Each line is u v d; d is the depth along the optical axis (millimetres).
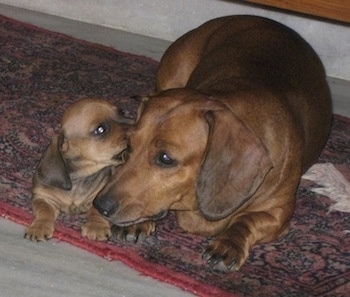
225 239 1273
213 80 1403
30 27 2135
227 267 1257
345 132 1799
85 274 1253
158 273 1254
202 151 1209
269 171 1249
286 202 1328
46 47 2025
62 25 2229
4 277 1229
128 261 1276
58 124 1652
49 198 1355
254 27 1555
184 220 1348
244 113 1265
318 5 1370
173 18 2225
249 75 1380
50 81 1848
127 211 1209
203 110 1210
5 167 1490
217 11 2188
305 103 1398
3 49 1974
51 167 1328
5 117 1652
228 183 1201
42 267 1259
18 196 1414
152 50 2154
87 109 1350
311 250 1361
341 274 1307
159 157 1203
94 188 1374
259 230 1310
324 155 1684
